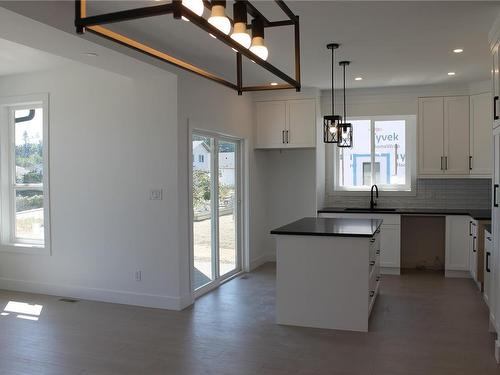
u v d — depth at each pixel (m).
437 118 6.41
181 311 4.70
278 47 4.41
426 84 6.36
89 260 5.16
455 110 6.33
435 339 3.83
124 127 4.95
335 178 7.30
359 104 6.74
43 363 3.41
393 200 6.99
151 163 4.84
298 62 2.46
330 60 4.93
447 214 6.14
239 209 6.58
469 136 6.27
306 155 7.06
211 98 5.45
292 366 3.31
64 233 5.28
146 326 4.23
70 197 5.23
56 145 5.28
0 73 5.40
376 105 6.67
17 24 3.07
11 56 4.64
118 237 5.01
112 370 3.28
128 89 4.91
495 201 3.74
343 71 5.48
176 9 1.45
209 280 5.67
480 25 3.81
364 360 3.40
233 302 5.04
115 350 3.66
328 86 6.44
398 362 3.37
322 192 7.16
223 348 3.67
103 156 5.05
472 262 5.82
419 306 4.79
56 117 5.27
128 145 4.93
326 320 4.12
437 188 6.80
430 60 4.98
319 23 3.71
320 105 6.88
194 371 3.24
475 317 4.41
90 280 5.16
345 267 4.05
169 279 4.79
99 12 3.40
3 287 5.62
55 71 5.25
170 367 3.32
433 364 3.33
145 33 3.93
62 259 5.30
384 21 3.68
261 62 2.11
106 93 5.02
